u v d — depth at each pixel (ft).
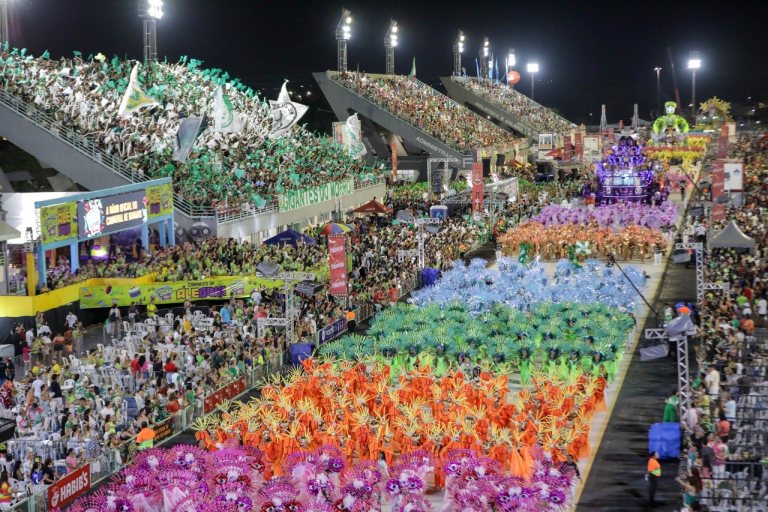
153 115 249.75
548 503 91.09
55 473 108.37
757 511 93.25
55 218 173.17
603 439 122.93
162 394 130.31
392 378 148.36
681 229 285.64
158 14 270.87
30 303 163.22
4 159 229.25
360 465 98.07
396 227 276.00
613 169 335.88
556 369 142.82
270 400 123.65
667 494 103.81
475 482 92.58
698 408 117.39
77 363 140.46
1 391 128.06
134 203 199.31
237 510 89.97
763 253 217.97
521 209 320.91
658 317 174.81
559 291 184.14
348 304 192.34
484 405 121.60
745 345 142.72
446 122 442.91
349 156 336.90
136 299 181.06
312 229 266.77
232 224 227.81
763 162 422.00
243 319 169.78
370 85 435.12
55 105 225.56
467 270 206.80
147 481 93.15
